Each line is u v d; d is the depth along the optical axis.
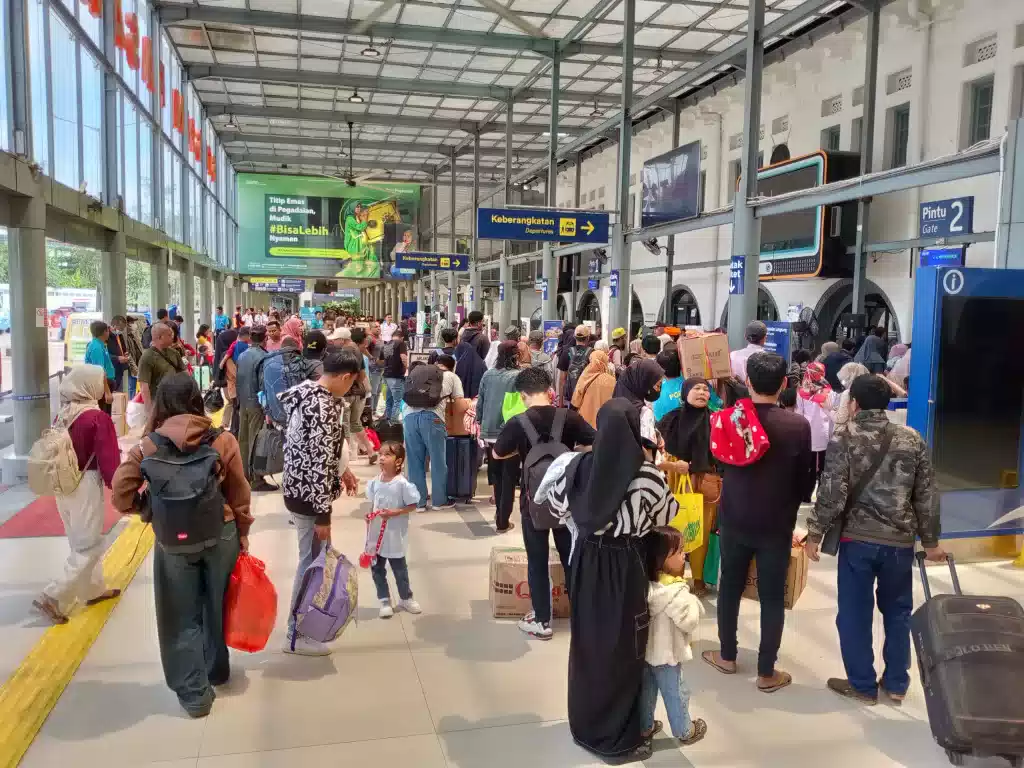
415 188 36.75
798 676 3.61
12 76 7.12
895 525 3.21
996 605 2.89
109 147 11.54
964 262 11.25
